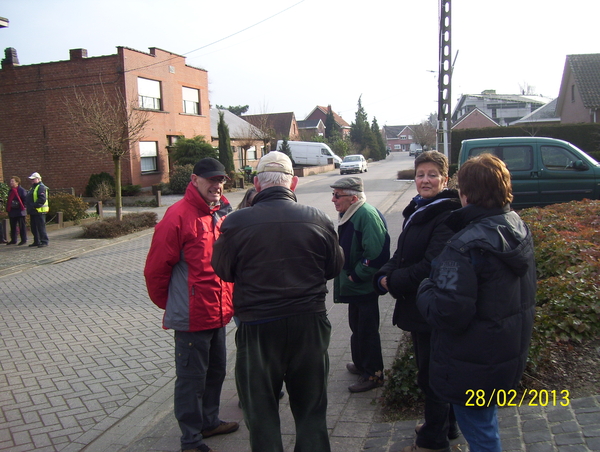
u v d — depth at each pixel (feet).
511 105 215.51
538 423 9.80
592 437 8.99
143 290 26.89
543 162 33.12
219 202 11.68
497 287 7.30
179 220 10.86
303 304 8.57
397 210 51.72
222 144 95.20
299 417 8.92
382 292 10.57
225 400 14.02
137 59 81.46
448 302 7.22
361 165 124.67
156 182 87.30
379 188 77.97
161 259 10.82
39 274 32.40
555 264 17.80
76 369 16.79
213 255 9.04
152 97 86.99
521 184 32.99
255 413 8.51
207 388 11.84
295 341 8.57
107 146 48.91
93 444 12.36
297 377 8.84
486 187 7.58
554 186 32.78
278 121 195.42
